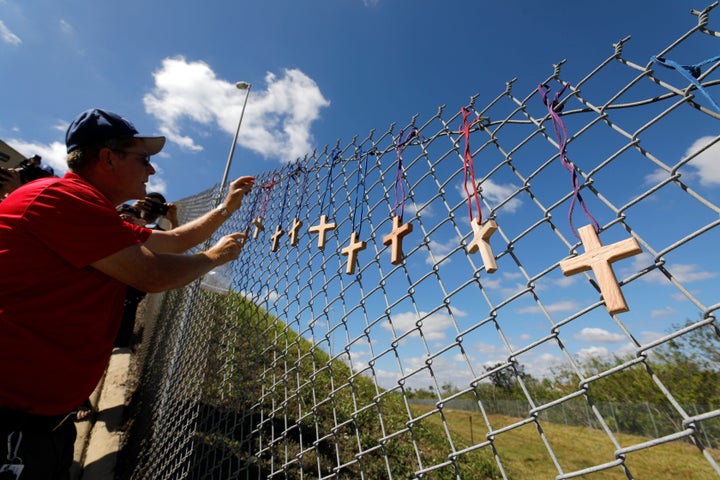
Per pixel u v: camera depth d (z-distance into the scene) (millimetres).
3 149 5930
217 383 2719
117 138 1549
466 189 1397
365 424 4801
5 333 1142
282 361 4070
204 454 2586
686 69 897
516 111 1308
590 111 1097
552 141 1159
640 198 901
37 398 1209
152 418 3438
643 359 797
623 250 866
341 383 5344
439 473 4848
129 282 1255
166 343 4195
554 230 1076
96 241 1189
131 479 3016
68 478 1450
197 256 1475
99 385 4742
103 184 1563
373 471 4008
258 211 3166
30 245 1163
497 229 1191
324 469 3430
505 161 1282
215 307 3332
